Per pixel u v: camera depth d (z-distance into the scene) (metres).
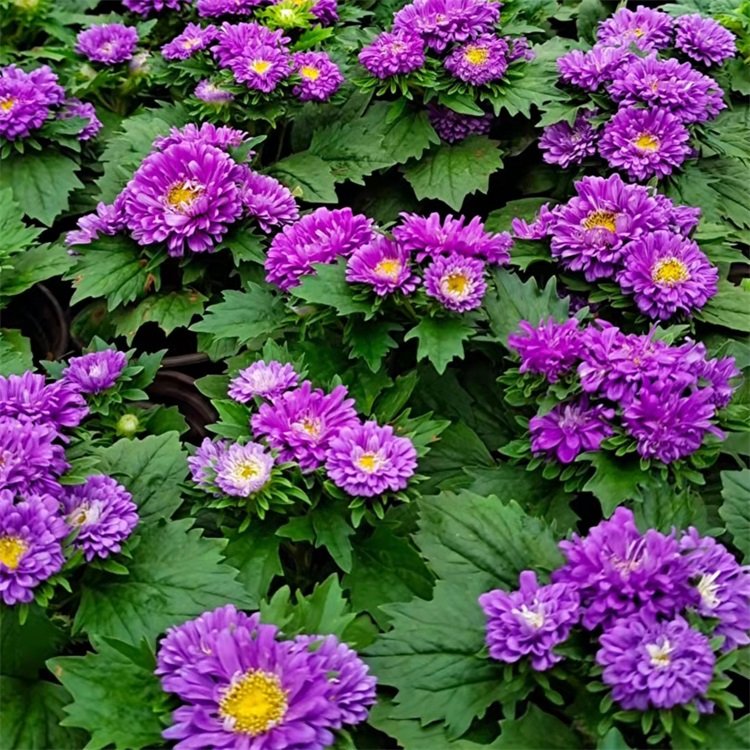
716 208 0.78
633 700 0.50
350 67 0.90
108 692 0.52
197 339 0.78
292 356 0.66
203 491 0.60
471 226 0.66
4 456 0.57
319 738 0.49
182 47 0.88
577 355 0.61
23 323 0.85
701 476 0.59
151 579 0.57
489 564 0.57
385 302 0.65
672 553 0.52
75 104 0.90
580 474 0.61
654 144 0.76
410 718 0.54
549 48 0.89
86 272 0.76
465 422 0.69
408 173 0.85
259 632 0.50
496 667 0.54
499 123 0.89
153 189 0.75
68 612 0.59
